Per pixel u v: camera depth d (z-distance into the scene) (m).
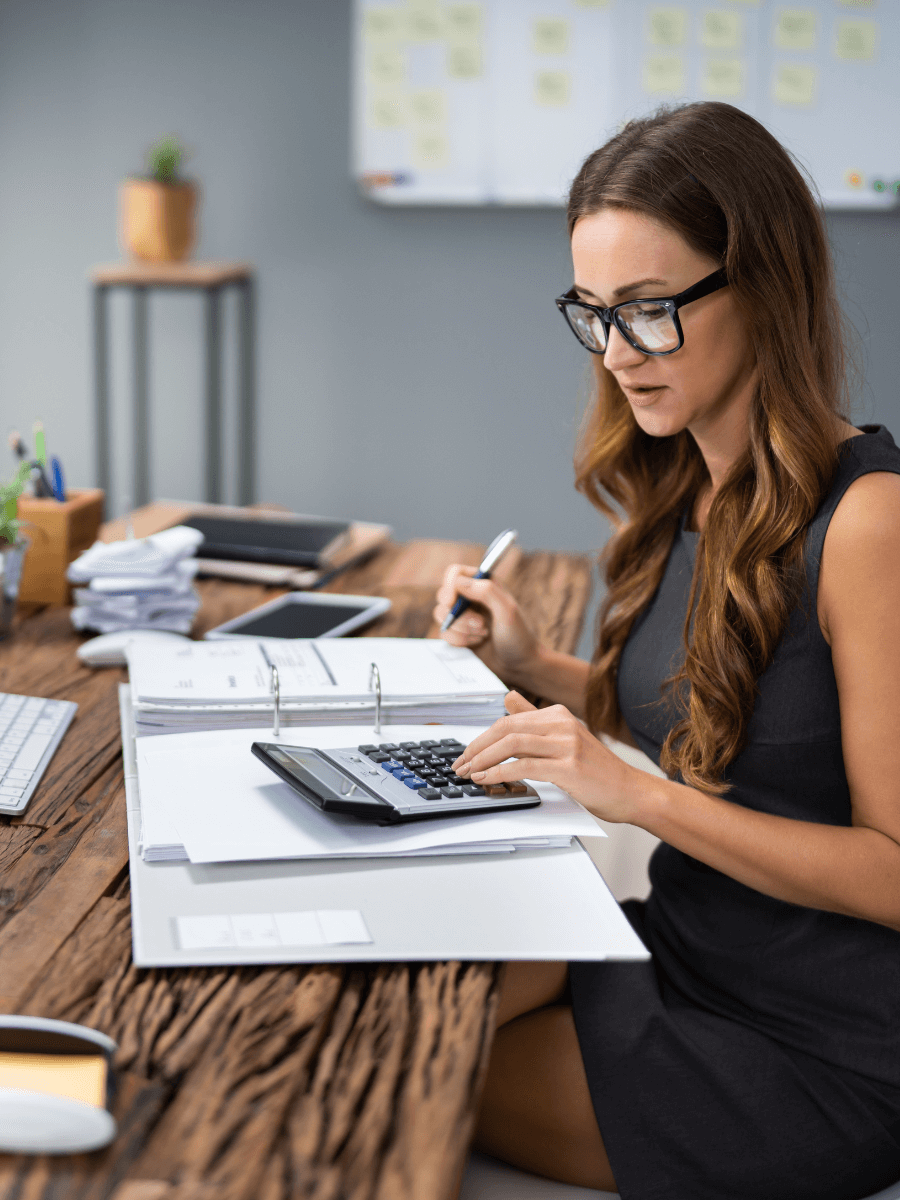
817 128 3.18
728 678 0.98
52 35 3.44
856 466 0.95
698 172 0.93
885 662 0.91
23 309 3.65
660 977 1.05
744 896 1.01
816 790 0.99
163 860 0.80
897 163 3.18
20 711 1.12
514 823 0.85
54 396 3.70
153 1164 0.54
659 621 1.16
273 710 1.04
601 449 1.24
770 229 0.95
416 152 3.35
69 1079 0.58
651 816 0.88
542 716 0.90
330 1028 0.64
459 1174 0.55
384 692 1.08
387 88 3.32
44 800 0.96
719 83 3.18
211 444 3.51
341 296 3.52
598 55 3.21
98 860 0.85
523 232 3.38
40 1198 0.51
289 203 3.47
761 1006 0.97
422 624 1.49
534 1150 0.96
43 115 3.50
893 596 0.91
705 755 0.98
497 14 3.22
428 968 0.70
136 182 3.20
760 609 0.96
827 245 1.01
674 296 0.95
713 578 1.01
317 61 3.35
